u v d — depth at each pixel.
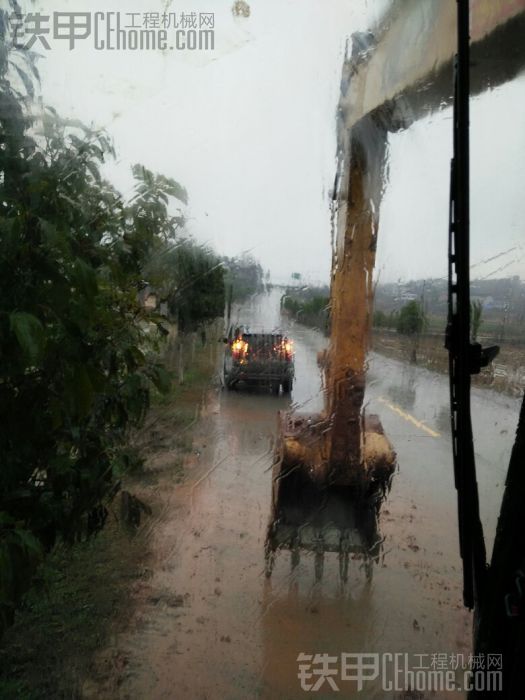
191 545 4.64
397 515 5.12
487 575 1.89
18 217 2.45
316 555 4.37
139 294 3.86
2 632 2.76
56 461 2.99
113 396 3.33
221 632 3.58
